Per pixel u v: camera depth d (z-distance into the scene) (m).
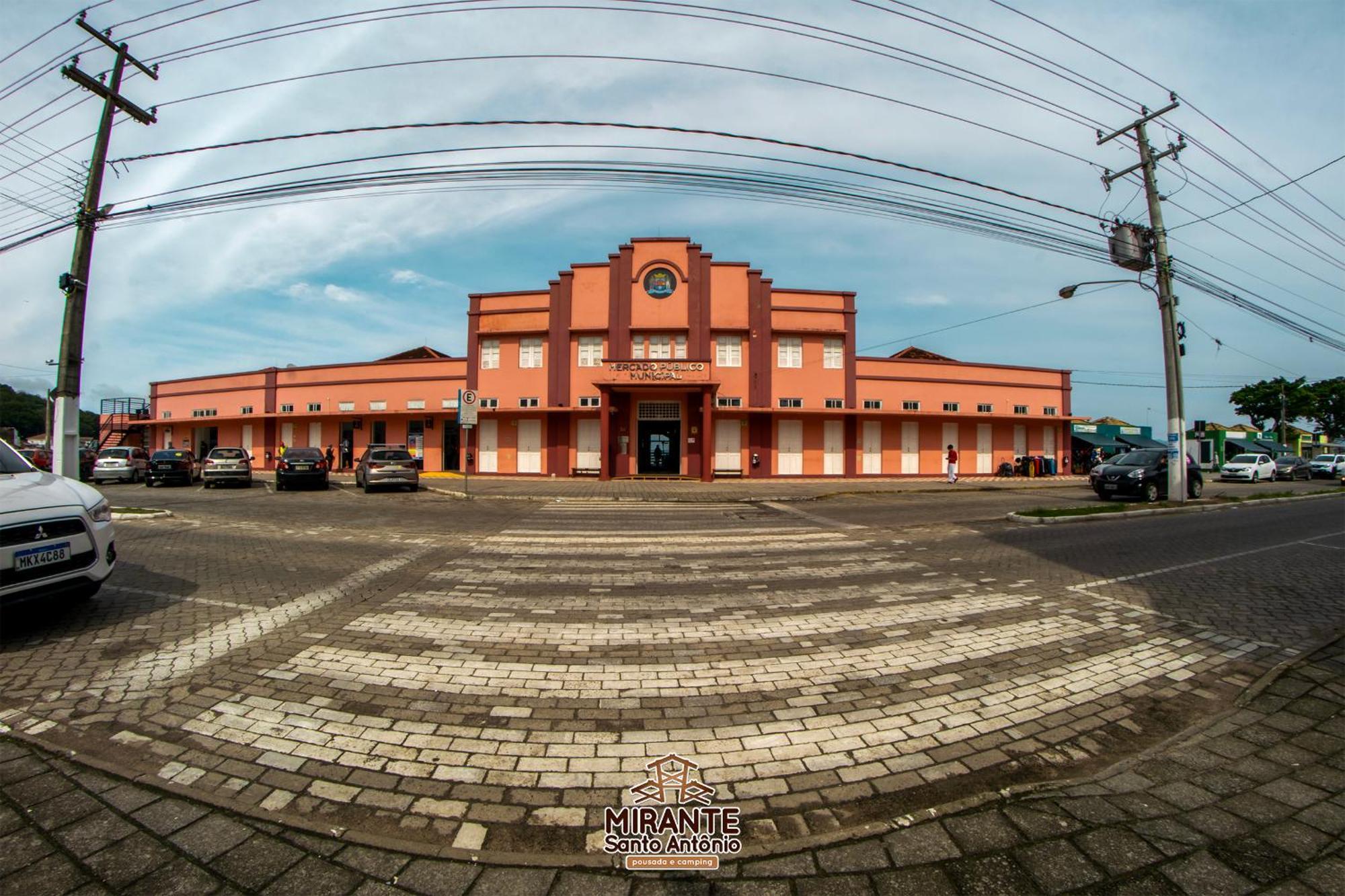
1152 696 3.76
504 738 3.18
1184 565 7.84
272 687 3.75
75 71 11.91
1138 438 38.38
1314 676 4.02
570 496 17.78
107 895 2.00
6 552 4.28
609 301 26.70
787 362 27.44
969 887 2.09
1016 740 3.20
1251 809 2.53
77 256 12.23
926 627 5.11
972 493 20.31
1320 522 12.73
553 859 2.24
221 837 2.33
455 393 28.98
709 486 22.42
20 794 2.56
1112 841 2.33
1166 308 15.79
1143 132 15.54
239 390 33.56
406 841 2.34
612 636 4.84
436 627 5.00
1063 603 5.91
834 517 13.33
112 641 4.55
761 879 2.15
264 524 11.15
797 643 4.69
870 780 2.82
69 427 11.88
